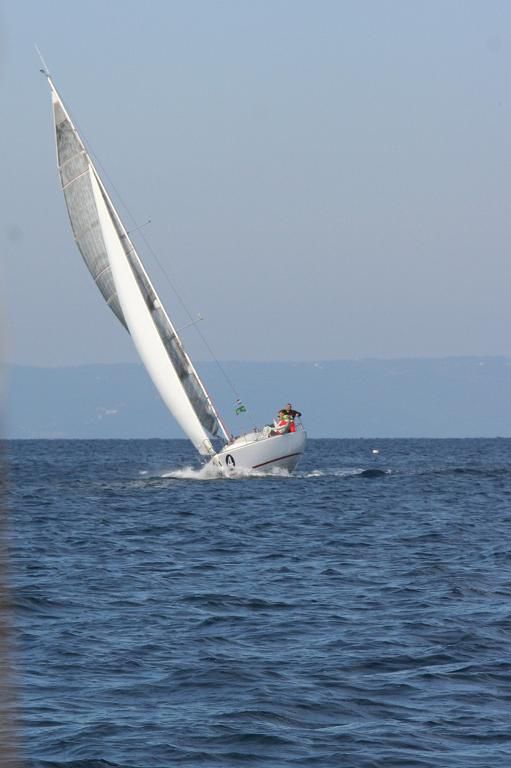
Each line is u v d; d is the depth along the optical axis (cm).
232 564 10219
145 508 16888
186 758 3991
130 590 8475
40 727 4434
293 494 19325
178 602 7881
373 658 5900
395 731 4419
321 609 7581
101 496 19638
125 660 5847
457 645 6250
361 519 15025
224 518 15150
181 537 12725
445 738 4316
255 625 6969
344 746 4175
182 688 5191
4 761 1141
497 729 4453
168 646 6262
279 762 3950
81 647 6206
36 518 15200
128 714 4675
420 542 12162
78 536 12781
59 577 9206
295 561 10450
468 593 8275
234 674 5472
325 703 4900
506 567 9875
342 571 9644
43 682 5322
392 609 7562
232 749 4122
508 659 5875
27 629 6769
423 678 5419
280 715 4669
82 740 4219
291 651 6119
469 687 5238
